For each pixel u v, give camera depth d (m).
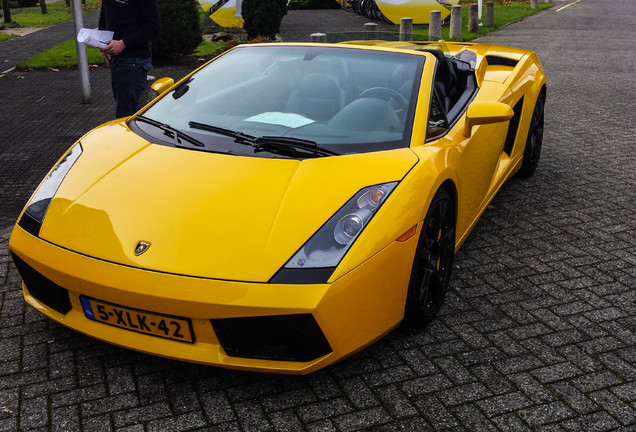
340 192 2.59
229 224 2.44
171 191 2.63
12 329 2.96
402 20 14.30
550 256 3.84
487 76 4.48
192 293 2.27
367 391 2.54
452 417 2.39
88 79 8.40
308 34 17.00
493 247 3.96
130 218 2.53
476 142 3.58
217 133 3.07
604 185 5.14
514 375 2.66
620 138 6.64
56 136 6.68
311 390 2.54
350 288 2.35
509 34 17.42
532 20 21.95
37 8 30.08
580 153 6.08
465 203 3.46
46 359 2.73
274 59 3.64
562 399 2.51
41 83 10.01
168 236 2.42
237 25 15.84
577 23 20.66
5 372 2.64
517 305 3.26
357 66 3.46
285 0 14.70
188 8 12.23
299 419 2.38
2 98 8.77
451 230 3.17
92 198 2.69
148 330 2.43
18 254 2.65
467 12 24.05
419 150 2.95
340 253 2.38
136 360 2.72
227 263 2.32
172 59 12.38
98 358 2.74
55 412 2.40
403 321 2.86
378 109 3.14
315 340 2.34
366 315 2.47
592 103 8.47
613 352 2.84
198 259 2.34
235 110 3.26
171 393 2.52
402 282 2.63
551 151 6.15
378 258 2.46
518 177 5.34
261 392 2.53
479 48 5.14
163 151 2.96
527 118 4.75
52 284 2.59
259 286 2.26
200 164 2.80
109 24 5.46
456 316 3.14
